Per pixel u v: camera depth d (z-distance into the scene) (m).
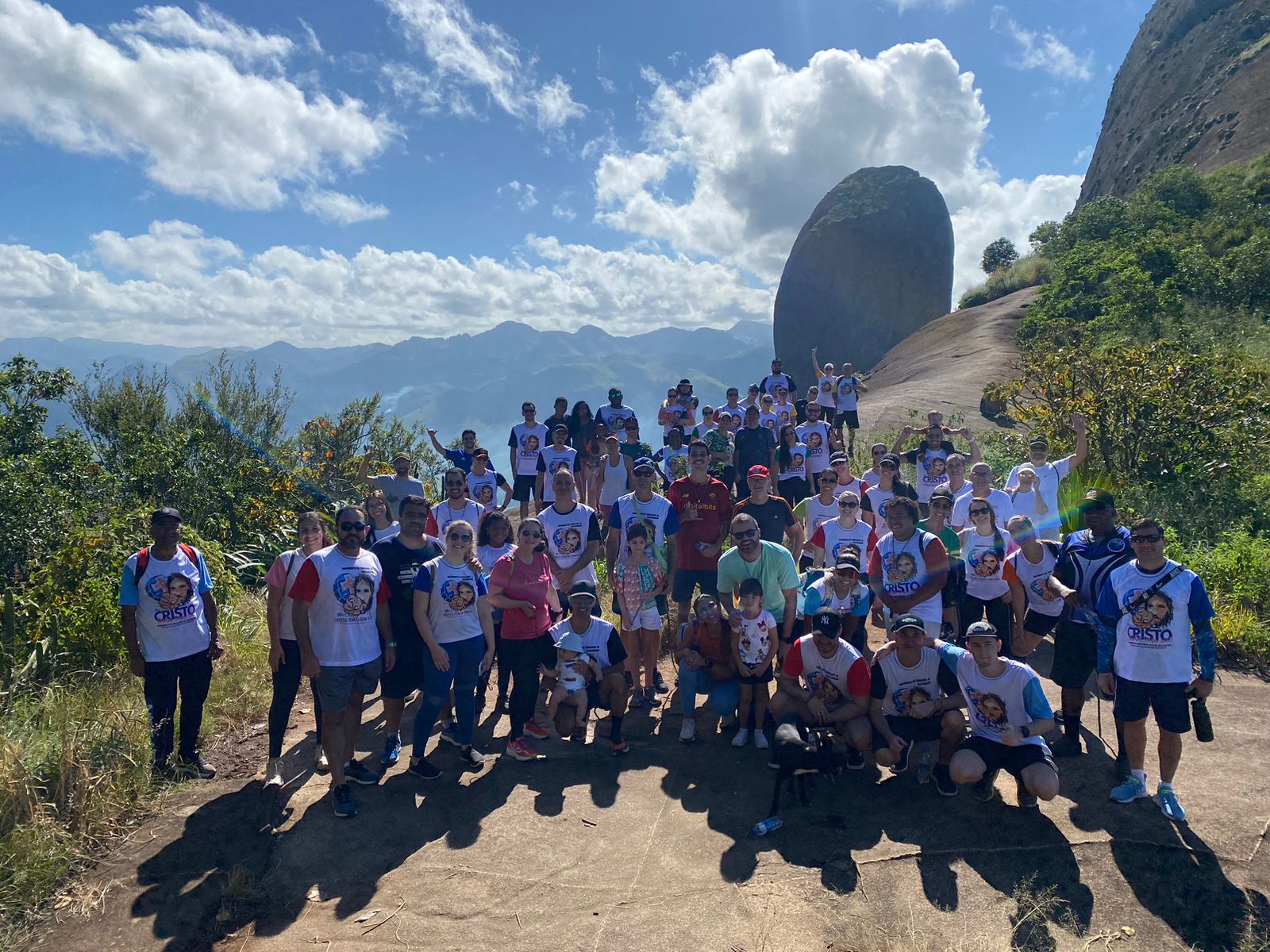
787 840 4.84
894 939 3.92
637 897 4.35
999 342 28.88
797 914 4.14
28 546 8.81
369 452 14.18
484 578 5.95
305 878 4.56
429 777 5.71
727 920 4.12
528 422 12.42
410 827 5.11
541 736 6.38
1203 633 4.65
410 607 5.90
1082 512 5.57
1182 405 11.51
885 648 5.54
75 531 8.45
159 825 5.10
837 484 8.46
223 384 15.60
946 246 70.50
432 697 5.70
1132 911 4.03
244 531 11.41
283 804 5.37
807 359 71.69
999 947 3.83
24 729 5.55
